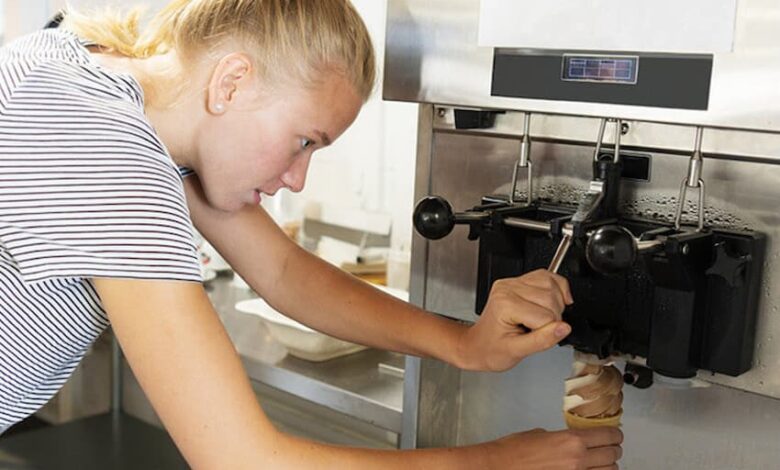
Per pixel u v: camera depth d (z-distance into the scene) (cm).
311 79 86
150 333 80
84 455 197
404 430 121
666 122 83
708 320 90
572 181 102
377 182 198
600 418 99
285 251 117
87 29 98
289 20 85
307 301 116
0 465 193
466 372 121
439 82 98
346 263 193
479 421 121
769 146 86
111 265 79
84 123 80
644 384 100
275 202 216
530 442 94
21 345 92
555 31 88
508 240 101
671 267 87
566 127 101
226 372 81
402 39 101
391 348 112
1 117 81
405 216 190
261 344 160
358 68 89
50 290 90
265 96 86
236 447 81
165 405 81
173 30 91
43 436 205
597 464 97
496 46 93
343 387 137
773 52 76
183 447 82
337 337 116
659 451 108
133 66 92
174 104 89
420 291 117
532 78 91
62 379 106
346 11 89
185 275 81
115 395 212
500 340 96
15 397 99
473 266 111
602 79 87
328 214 207
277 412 178
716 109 80
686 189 92
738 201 91
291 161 92
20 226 80
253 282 117
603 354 96
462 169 111
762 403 99
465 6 95
